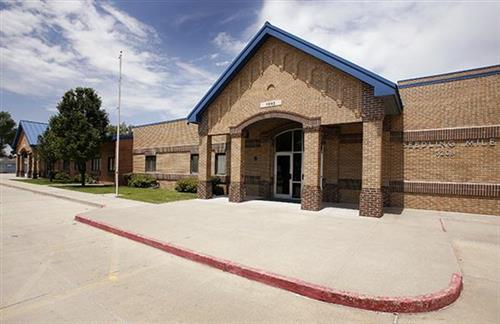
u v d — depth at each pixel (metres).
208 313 3.93
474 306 4.19
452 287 4.48
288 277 4.87
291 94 12.97
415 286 4.51
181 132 22.09
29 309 4.01
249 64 14.44
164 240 7.27
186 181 20.00
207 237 7.55
